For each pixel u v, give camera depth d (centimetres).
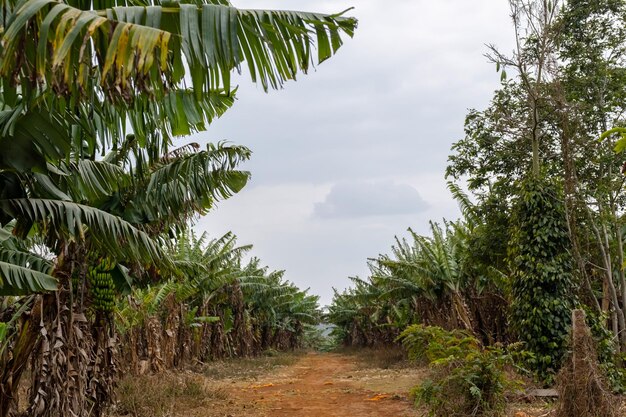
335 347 5847
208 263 1995
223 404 1290
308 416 1128
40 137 456
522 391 864
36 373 766
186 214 820
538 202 1336
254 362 2797
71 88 319
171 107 577
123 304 1534
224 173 838
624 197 1535
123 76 291
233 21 352
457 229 1923
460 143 1728
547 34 1438
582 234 1464
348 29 384
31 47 336
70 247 757
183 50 332
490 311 1938
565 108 1394
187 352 2200
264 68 374
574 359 777
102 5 383
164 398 1211
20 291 611
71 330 761
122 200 796
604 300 1620
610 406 756
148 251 633
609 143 1439
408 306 2506
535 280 1288
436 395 814
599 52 1540
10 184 524
